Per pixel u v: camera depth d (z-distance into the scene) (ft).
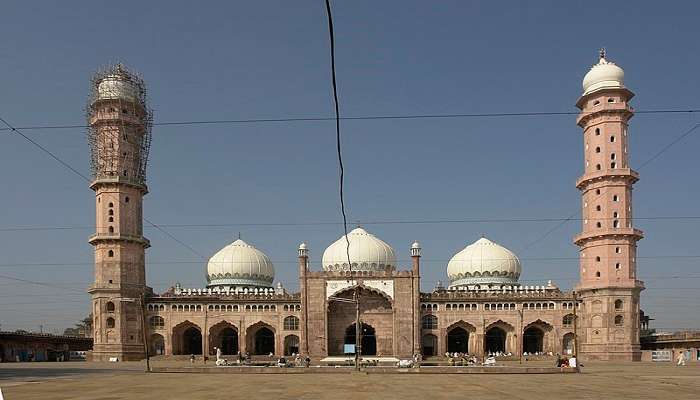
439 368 146.72
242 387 100.07
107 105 270.26
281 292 297.94
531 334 301.22
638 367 185.47
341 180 69.46
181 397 82.69
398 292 277.44
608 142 260.62
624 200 257.55
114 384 108.88
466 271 311.06
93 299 263.90
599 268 259.19
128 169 270.26
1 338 261.44
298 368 152.56
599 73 265.34
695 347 260.01
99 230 265.54
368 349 303.48
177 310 281.33
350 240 304.30
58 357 301.22
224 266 312.71
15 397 84.28
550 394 86.94
